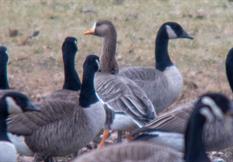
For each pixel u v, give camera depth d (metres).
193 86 21.73
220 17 28.62
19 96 15.00
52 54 24.27
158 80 19.19
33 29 26.78
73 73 18.47
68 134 16.22
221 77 22.73
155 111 18.84
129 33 26.48
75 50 18.53
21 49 24.77
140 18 28.30
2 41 25.47
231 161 17.77
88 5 29.72
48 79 22.25
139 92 17.95
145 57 24.30
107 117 17.83
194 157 13.09
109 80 18.19
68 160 17.67
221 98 12.90
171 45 25.30
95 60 16.61
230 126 16.20
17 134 15.95
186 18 28.38
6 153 14.66
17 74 22.64
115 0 30.34
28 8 29.25
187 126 13.19
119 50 24.72
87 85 16.47
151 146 12.82
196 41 25.80
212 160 17.34
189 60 24.06
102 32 20.36
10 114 15.41
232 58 18.31
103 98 17.94
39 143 16.09
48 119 16.08
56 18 28.11
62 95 17.02
